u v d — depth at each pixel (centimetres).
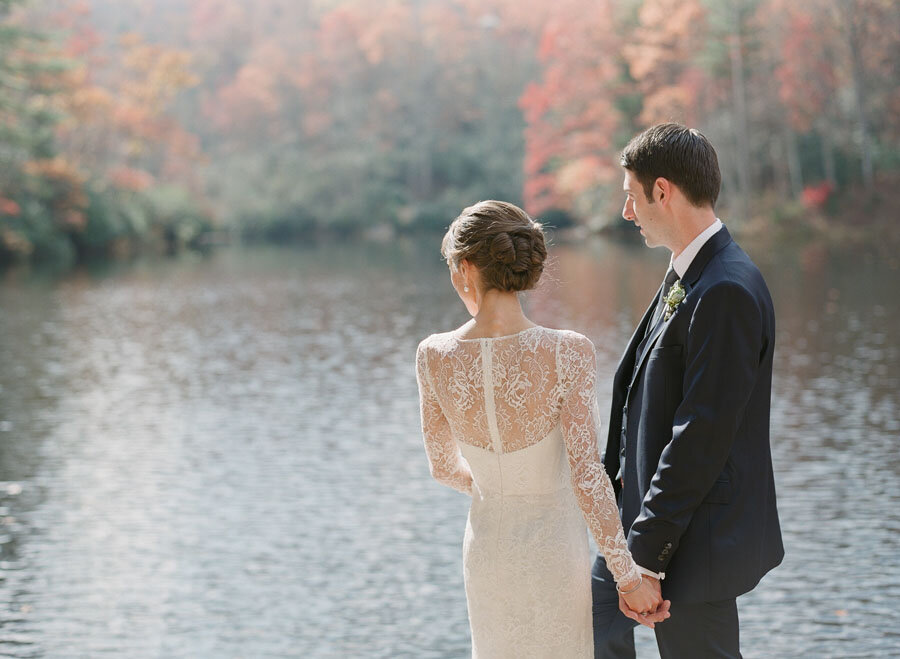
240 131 7950
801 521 714
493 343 251
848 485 792
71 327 2127
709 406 248
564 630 259
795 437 948
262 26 9125
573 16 4881
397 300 2542
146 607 618
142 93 5734
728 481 257
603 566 293
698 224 261
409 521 783
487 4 7800
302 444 1043
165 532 767
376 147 7388
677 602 258
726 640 263
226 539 749
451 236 255
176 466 965
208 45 9050
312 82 7869
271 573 676
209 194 7181
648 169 261
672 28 4269
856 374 1239
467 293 258
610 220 4919
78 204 4631
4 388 1413
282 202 6894
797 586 600
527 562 256
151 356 1711
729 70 4025
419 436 1062
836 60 4000
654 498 251
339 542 738
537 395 249
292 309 2400
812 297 2038
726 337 249
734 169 4216
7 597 637
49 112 4238
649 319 283
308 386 1378
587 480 246
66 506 838
